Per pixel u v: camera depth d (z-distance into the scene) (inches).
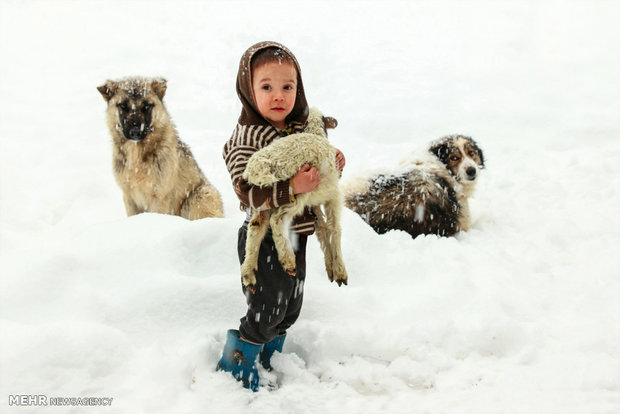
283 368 128.2
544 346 138.7
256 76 106.4
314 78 464.8
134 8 673.6
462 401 119.1
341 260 113.6
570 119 361.7
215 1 695.1
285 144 101.2
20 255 159.6
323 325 142.3
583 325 147.6
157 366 123.1
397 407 118.3
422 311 150.5
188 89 446.6
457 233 225.9
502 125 366.6
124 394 117.6
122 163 231.1
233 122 386.0
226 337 134.8
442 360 132.9
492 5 654.5
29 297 140.4
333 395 121.9
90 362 121.6
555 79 448.8
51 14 654.5
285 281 111.2
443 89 438.0
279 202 100.1
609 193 249.8
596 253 195.9
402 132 361.1
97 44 556.4
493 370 130.8
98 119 390.0
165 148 231.3
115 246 158.2
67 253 150.3
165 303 140.0
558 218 230.8
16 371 116.6
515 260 195.0
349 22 614.5
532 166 295.9
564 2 640.4
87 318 135.1
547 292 169.5
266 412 114.8
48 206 259.4
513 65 485.1
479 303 154.4
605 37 526.3
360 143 346.6
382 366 132.3
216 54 527.8
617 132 332.2
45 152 329.4
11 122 379.2
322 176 104.7
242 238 116.3
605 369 126.4
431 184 223.0
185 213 243.8
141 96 224.2
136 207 240.5
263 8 665.6
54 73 484.4
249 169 100.0
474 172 227.0
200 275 157.8
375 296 157.5
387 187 225.8
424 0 687.7
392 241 198.7
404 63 496.7
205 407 114.3
